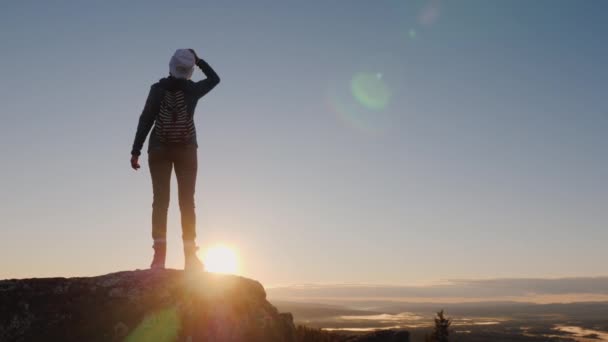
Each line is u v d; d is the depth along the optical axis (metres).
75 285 6.27
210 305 6.69
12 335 5.79
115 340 5.98
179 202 7.33
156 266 7.15
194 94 7.27
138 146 7.16
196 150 7.39
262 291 7.61
